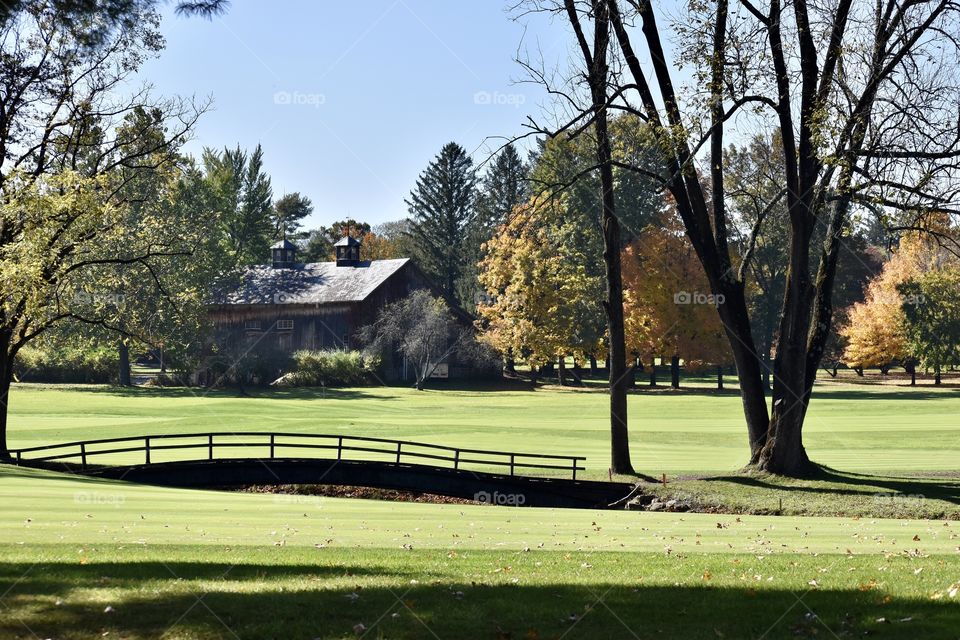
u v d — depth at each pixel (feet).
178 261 222.48
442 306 266.36
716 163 92.27
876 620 26.78
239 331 278.05
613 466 91.61
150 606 27.94
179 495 72.18
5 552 39.55
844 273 303.68
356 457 109.29
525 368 343.26
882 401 203.72
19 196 96.68
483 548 44.52
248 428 144.77
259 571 34.58
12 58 96.07
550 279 251.39
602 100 88.43
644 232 232.94
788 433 86.79
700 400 214.69
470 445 122.62
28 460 98.63
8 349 119.65
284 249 295.89
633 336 239.71
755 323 280.92
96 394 220.64
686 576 35.27
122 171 120.88
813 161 84.02
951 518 68.23
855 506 72.59
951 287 243.60
